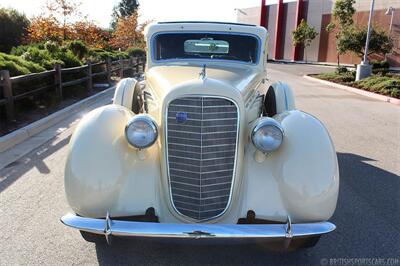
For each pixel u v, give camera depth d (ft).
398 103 41.39
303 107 37.93
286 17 161.99
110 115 11.27
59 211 13.88
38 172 17.54
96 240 11.28
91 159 10.21
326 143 10.66
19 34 70.90
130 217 10.39
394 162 20.17
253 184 10.55
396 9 111.14
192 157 10.31
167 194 10.75
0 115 25.34
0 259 10.99
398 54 110.32
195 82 10.14
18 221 13.12
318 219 10.18
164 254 11.37
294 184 10.11
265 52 16.16
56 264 10.82
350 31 80.02
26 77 27.02
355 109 37.35
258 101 14.02
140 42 110.83
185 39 15.93
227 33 15.84
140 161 10.82
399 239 12.47
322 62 143.74
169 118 10.33
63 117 29.14
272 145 10.36
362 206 14.78
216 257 11.29
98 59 52.44
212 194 10.58
